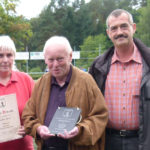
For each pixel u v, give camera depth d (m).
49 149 2.62
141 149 2.59
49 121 2.61
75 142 2.49
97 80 3.04
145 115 2.59
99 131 2.50
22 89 3.19
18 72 3.29
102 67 3.00
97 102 2.59
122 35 2.83
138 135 2.78
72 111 2.48
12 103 2.91
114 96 2.88
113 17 2.89
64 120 2.46
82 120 2.55
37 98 2.78
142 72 2.73
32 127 2.66
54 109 2.63
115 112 2.86
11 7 20.88
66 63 2.59
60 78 2.68
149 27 47.19
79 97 2.57
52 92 2.72
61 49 2.54
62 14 64.69
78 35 63.56
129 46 2.88
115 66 2.95
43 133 2.44
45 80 2.79
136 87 2.77
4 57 2.96
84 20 64.00
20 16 21.78
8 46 2.97
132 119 2.78
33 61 47.28
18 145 3.09
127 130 2.82
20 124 2.95
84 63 35.50
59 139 2.58
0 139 2.85
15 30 21.16
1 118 2.85
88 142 2.44
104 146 2.82
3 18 20.33
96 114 2.59
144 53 2.82
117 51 2.96
